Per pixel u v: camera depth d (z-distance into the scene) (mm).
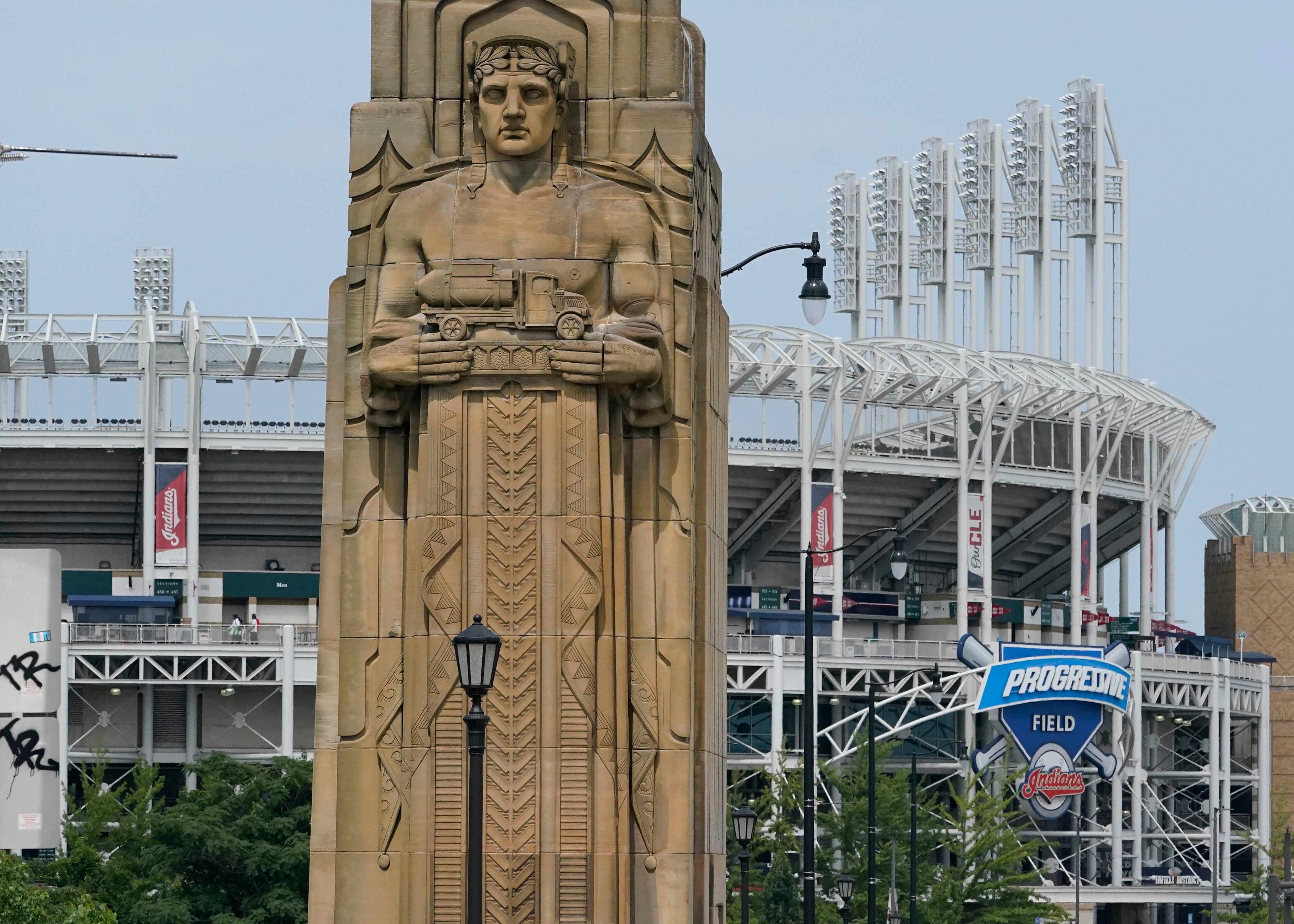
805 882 116062
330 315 78125
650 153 77062
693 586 76312
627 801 74188
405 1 77938
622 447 75625
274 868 145875
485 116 75500
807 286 106188
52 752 69938
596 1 77688
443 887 73000
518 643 73250
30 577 70312
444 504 73875
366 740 75312
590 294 75375
